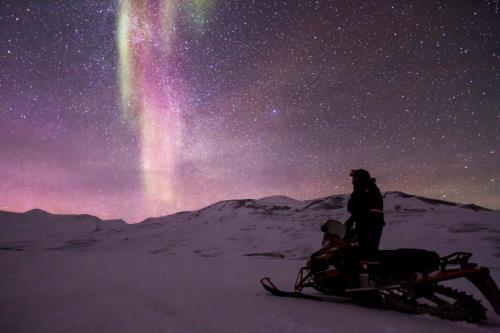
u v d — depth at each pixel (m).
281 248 50.59
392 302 3.75
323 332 2.85
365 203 4.26
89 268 7.92
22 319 3.19
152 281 5.95
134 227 109.50
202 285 5.74
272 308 3.71
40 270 7.29
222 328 2.92
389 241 40.56
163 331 2.82
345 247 4.25
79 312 3.46
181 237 74.19
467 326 3.27
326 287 4.35
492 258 24.38
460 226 42.62
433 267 3.72
